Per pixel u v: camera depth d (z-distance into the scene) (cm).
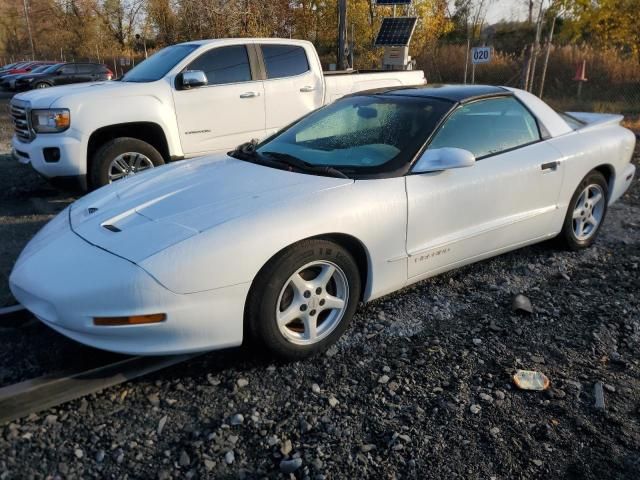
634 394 286
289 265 291
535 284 417
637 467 238
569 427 261
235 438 253
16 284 290
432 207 349
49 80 2577
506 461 240
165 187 342
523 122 425
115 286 262
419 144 355
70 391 273
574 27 1716
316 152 373
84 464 238
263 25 1864
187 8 1784
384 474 233
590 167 452
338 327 323
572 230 463
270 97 721
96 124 606
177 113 657
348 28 2291
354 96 436
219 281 272
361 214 316
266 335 293
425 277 369
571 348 329
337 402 279
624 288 411
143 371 290
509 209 399
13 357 315
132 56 3528
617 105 1467
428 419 266
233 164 375
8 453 242
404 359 315
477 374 302
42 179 757
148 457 242
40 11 5391
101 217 313
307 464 237
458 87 421
